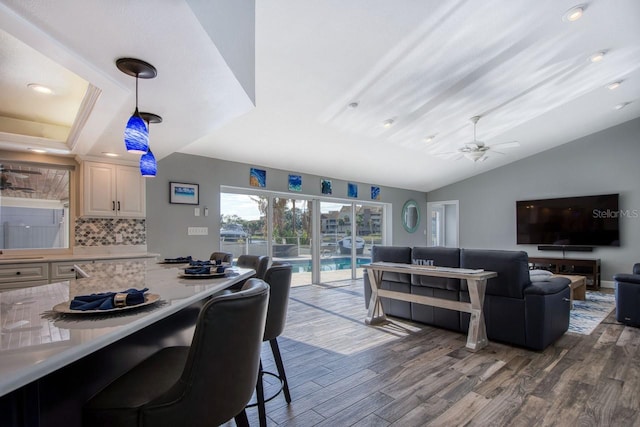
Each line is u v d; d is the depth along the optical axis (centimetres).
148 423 90
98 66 183
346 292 573
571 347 306
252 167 552
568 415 195
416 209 873
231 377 97
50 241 391
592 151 657
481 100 439
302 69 320
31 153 374
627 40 347
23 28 145
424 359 280
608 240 630
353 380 242
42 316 106
